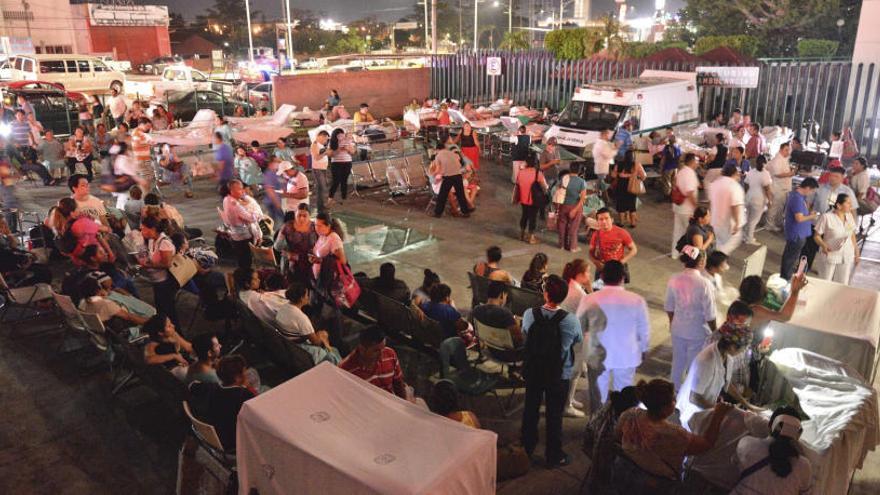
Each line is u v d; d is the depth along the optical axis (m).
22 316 8.45
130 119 20.27
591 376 5.77
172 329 6.17
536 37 81.50
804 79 20.50
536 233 12.28
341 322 7.80
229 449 4.76
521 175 11.45
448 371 6.14
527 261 10.72
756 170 11.12
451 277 9.99
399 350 7.60
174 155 15.12
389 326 7.44
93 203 9.75
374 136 18.45
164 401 6.62
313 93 27.36
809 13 36.75
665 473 4.16
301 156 15.88
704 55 23.84
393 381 5.55
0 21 50.62
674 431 4.16
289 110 20.34
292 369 6.46
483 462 3.62
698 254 5.89
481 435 3.71
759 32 39.56
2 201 11.13
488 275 7.80
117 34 58.62
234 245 9.28
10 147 16.16
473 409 6.50
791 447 3.91
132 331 6.72
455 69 29.38
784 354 5.68
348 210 13.69
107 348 6.80
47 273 8.90
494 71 25.33
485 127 19.77
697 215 8.33
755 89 21.19
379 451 3.57
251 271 7.30
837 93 19.72
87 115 21.39
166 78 33.19
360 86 28.58
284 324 6.36
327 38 102.56
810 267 10.03
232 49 109.81
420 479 3.31
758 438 4.13
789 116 21.22
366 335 5.30
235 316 7.76
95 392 6.80
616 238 7.92
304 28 104.00
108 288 6.98
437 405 4.82
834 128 20.53
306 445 3.61
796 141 15.23
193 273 7.79
